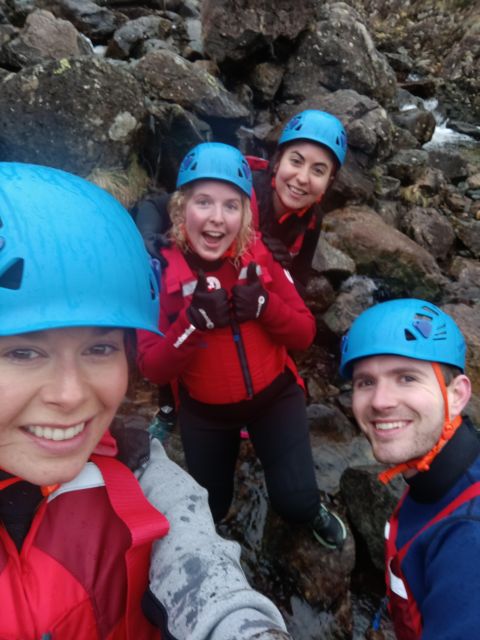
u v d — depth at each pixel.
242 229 1.10
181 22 4.77
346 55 4.17
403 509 0.81
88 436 0.45
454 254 3.43
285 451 1.20
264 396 1.16
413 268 2.80
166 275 1.08
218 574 0.47
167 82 3.13
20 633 0.46
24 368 0.42
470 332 2.40
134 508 0.50
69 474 0.45
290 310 1.11
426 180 3.78
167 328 1.09
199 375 1.11
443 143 5.04
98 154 2.53
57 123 2.48
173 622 0.46
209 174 1.04
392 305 0.84
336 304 2.43
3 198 0.44
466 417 0.83
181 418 1.23
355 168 3.34
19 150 2.48
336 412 1.93
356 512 1.53
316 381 2.11
